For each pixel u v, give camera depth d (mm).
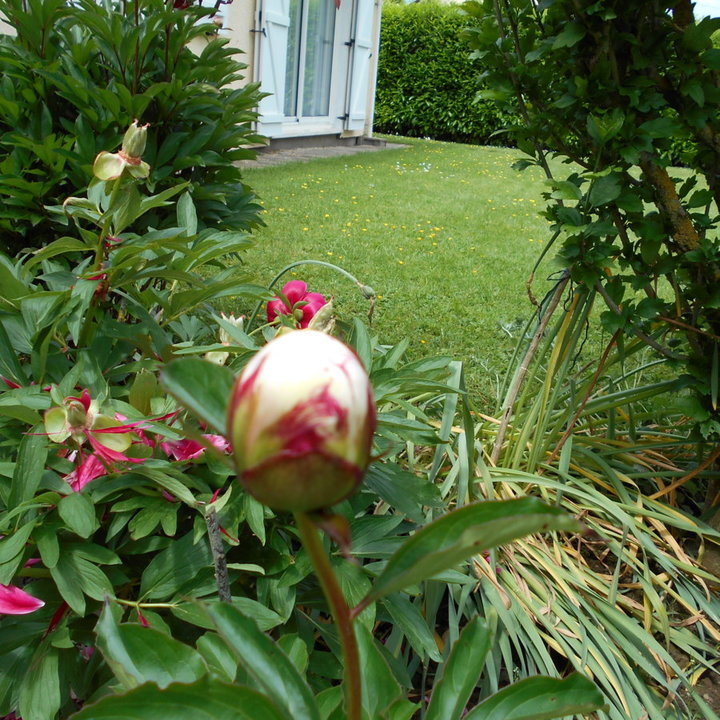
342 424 367
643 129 1571
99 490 1095
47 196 2002
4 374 1193
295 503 375
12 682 1037
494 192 7980
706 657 1644
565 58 1693
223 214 2271
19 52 2000
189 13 1983
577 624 1550
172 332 1845
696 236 1716
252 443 372
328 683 1212
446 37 12914
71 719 515
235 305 3387
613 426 2043
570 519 413
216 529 884
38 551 1135
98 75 2055
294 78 9258
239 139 2293
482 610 1553
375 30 10836
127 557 1260
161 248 1415
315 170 8102
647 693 1438
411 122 13680
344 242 5211
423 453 2035
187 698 532
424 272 4672
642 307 1729
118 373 1312
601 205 1669
